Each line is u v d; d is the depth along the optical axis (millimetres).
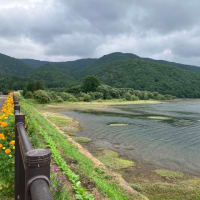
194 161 11328
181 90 116750
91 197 4906
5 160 3982
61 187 3871
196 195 7258
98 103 60781
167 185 8039
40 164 1169
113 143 14742
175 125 23328
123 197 5977
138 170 9680
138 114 34000
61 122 22625
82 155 9906
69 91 78500
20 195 2297
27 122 7312
